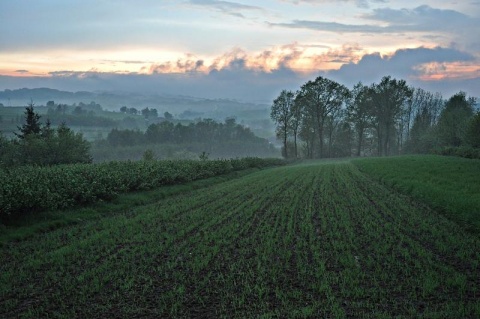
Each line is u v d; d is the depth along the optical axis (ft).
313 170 149.69
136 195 71.61
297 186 93.40
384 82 281.95
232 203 67.41
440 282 28.35
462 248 36.50
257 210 60.44
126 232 45.39
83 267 33.22
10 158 140.05
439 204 56.85
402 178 92.58
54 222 49.03
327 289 27.07
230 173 130.21
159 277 30.42
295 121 311.88
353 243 39.47
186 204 66.18
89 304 25.76
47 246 39.96
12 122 554.46
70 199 56.13
